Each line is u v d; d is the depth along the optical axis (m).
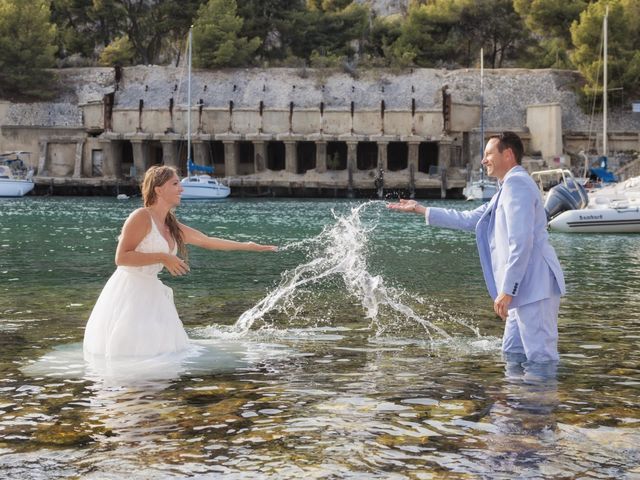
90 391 6.59
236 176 67.62
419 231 31.30
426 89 72.00
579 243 27.23
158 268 8.09
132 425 5.70
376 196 66.44
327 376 7.16
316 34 89.94
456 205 55.84
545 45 96.69
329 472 4.83
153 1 92.31
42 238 26.22
